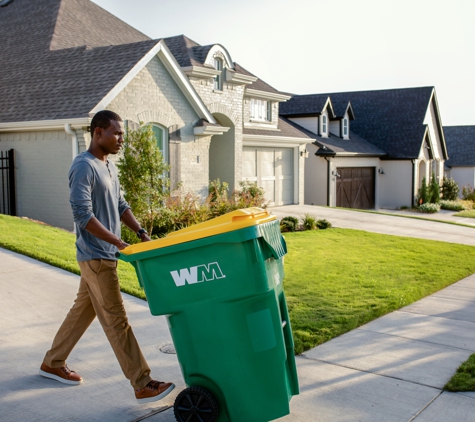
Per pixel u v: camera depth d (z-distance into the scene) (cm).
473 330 626
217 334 350
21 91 1409
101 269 393
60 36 1616
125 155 1147
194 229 379
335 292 775
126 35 1883
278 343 354
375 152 2873
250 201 1482
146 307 655
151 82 1382
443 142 3503
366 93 3356
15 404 401
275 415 357
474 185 4394
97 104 1205
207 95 1725
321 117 2612
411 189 2959
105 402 410
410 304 750
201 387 358
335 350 546
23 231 1015
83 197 381
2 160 1355
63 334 432
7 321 575
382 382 465
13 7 1894
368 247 1233
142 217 1159
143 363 397
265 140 2038
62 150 1266
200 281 347
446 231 1681
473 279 942
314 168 2494
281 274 385
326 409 411
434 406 419
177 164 1478
